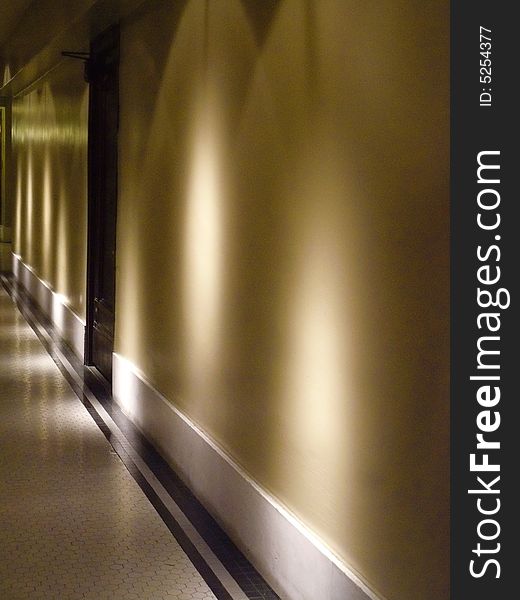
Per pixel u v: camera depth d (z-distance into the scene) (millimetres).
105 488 5605
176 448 5926
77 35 8344
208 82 5207
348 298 3443
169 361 6227
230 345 4887
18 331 11531
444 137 2764
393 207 3082
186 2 5668
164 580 4266
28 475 5828
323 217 3648
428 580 2895
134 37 7230
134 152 7273
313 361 3771
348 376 3453
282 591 4070
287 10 3990
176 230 6004
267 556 4250
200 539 4797
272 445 4270
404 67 2986
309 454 3824
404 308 3023
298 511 3959
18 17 10766
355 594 3342
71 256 10781
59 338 11125
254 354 4504
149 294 6820
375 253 3219
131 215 7414
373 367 3248
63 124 11398
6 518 5055
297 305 3930
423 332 2906
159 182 6461
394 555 3111
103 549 4637
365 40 3256
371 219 3244
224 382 5000
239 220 4711
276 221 4168
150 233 6770
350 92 3385
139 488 5621
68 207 11047
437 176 2803
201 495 5348
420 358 2928
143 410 6895
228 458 4863
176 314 6031
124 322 7730
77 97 10219
